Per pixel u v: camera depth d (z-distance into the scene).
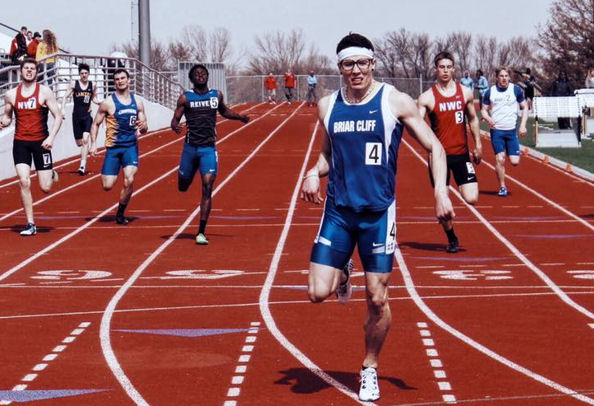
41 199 22.89
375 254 7.63
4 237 17.36
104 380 8.28
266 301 11.63
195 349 9.33
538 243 16.20
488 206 21.06
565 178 26.34
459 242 16.42
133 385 8.12
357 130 7.57
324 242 7.66
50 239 17.11
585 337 9.65
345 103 7.64
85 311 11.17
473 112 15.41
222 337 9.81
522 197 22.53
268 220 19.39
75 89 27.52
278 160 31.34
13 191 24.42
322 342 9.55
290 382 8.16
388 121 7.55
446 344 9.39
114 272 13.85
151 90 46.59
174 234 17.66
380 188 7.61
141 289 12.51
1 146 27.00
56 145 32.06
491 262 14.40
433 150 7.52
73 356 9.10
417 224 18.59
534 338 9.62
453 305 11.27
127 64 42.41
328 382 8.16
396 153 7.69
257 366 8.69
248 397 7.75
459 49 118.81
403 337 9.69
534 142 37.75
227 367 8.66
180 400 7.68
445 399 7.62
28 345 9.55
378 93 7.61
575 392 7.77
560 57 78.38
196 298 11.88
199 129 16.44
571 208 20.69
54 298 11.96
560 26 78.19
